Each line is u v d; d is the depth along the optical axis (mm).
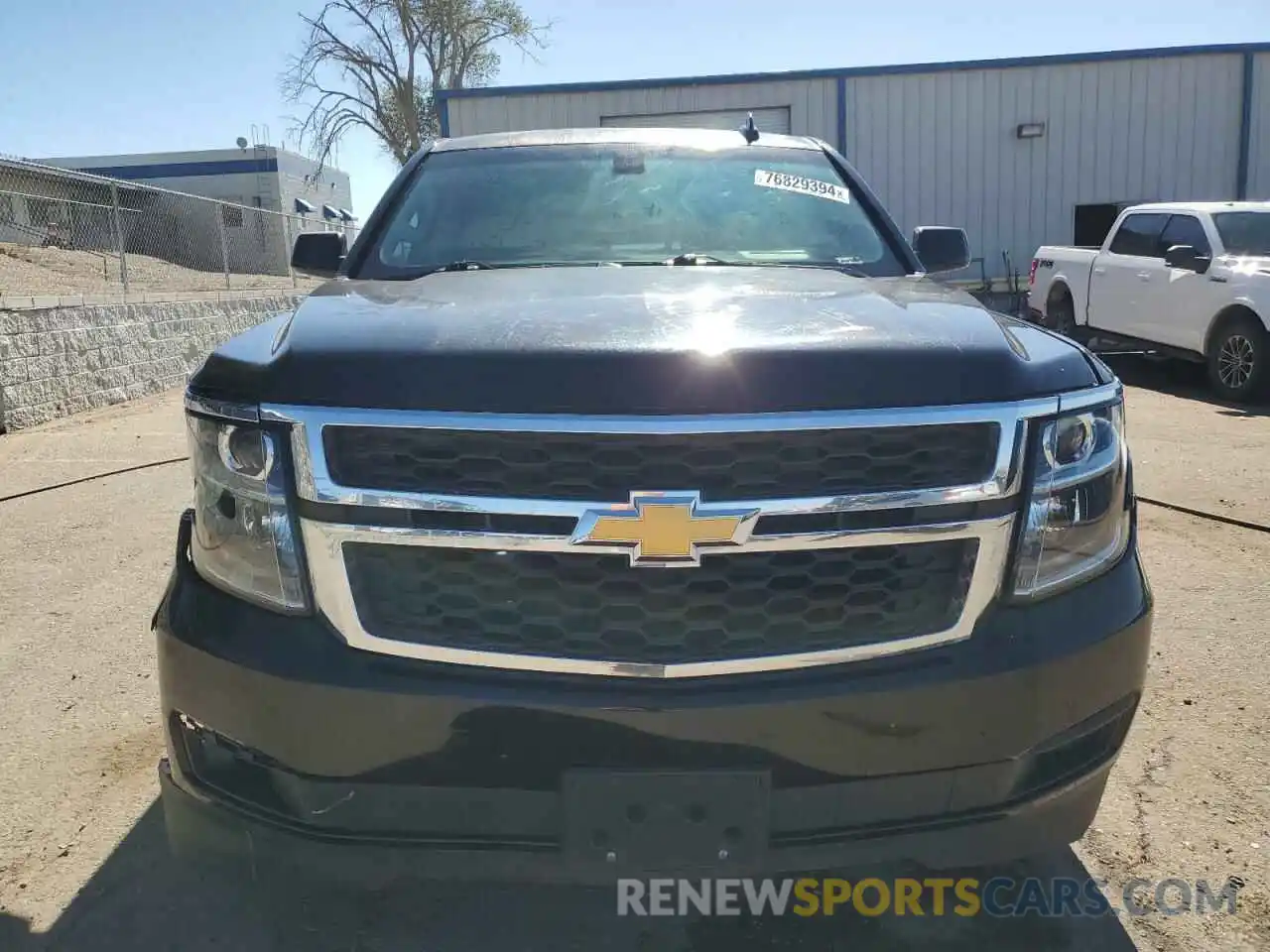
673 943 2275
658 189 3340
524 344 1834
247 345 2092
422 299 2289
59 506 6168
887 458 1790
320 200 37938
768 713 1757
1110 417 2027
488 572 1788
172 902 2418
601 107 17062
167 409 10242
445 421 1742
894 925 2328
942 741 1824
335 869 1835
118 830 2719
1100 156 17156
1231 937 2283
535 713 1753
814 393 1764
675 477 1740
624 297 2246
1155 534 5309
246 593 1898
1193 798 2832
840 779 1806
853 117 17109
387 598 1817
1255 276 9180
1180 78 16906
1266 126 16984
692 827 1780
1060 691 1883
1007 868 2523
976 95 17016
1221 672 3633
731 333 1889
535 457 1746
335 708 1779
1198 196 17203
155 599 4492
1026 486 1856
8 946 2268
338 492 1773
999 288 17422
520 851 1797
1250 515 5602
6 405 8719
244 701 1851
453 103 17031
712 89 17062
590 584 1772
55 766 3057
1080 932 2305
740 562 1779
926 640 1829
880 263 3111
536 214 3227
